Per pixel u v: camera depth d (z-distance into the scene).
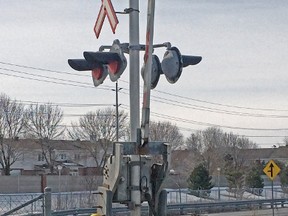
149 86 4.63
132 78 4.96
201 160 77.19
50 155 75.56
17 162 80.12
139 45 4.95
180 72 5.18
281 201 37.00
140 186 4.77
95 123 74.00
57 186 51.41
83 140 76.81
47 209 9.97
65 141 84.25
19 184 51.88
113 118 72.25
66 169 70.31
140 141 4.79
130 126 4.98
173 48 5.23
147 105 4.66
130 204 4.74
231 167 65.19
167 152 4.86
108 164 4.92
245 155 99.25
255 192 47.97
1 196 27.41
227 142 97.81
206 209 32.84
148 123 4.70
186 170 75.38
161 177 4.86
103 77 5.28
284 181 60.78
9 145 70.25
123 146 4.75
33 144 77.12
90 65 5.31
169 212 30.45
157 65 5.45
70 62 5.29
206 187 48.06
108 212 4.72
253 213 31.03
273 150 105.88
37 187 52.50
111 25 4.89
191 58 5.56
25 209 21.44
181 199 36.91
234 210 34.16
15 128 73.19
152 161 4.93
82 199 30.34
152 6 4.52
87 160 83.38
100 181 44.69
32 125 75.75
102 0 5.12
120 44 4.94
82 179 49.88
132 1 4.95
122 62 4.90
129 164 4.77
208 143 92.94
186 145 98.44
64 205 28.73
